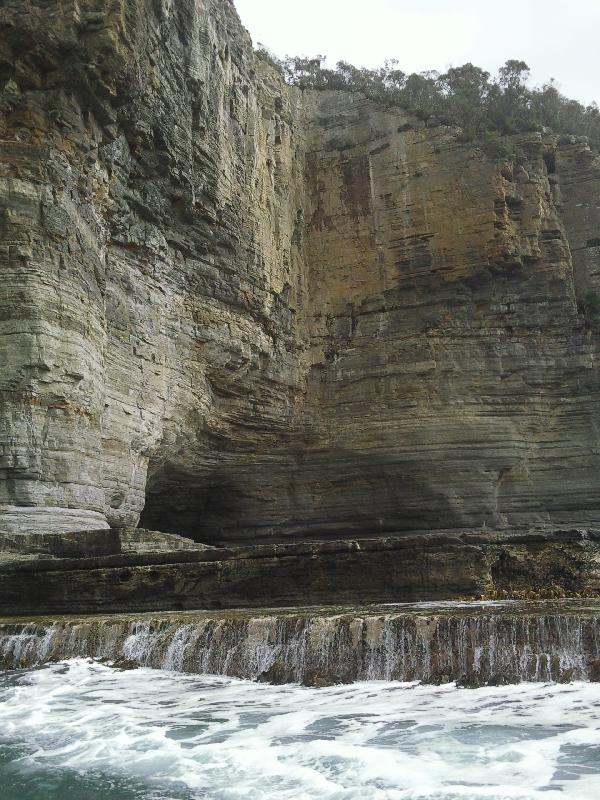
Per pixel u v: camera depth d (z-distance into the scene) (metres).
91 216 26.19
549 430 38.59
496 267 39.12
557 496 37.66
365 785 7.82
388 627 12.35
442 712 10.19
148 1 28.42
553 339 39.28
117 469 26.73
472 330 39.28
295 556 17.25
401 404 38.84
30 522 21.61
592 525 37.25
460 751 8.66
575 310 39.38
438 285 39.72
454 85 45.06
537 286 39.53
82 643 14.55
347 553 17.03
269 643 13.01
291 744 9.24
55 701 11.79
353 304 40.94
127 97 26.47
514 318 39.41
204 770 8.57
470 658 11.81
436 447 38.03
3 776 8.76
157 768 8.76
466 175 40.06
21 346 22.80
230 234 34.47
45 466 22.58
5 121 24.34
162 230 30.59
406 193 41.09
